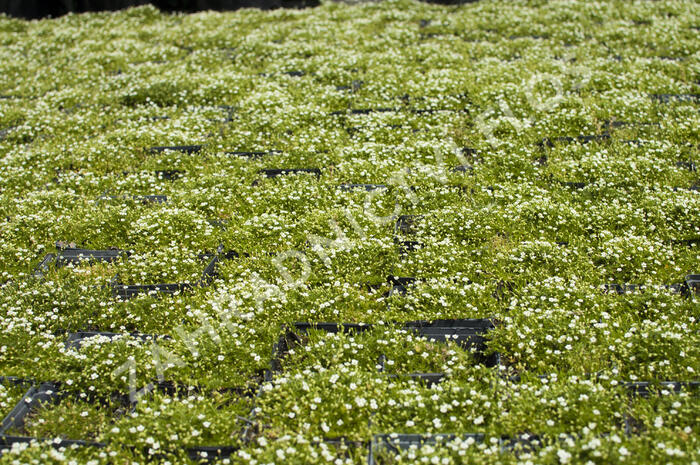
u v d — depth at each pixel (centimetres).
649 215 138
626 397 116
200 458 114
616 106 163
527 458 110
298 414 116
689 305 125
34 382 120
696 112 160
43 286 130
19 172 153
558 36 196
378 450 113
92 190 149
